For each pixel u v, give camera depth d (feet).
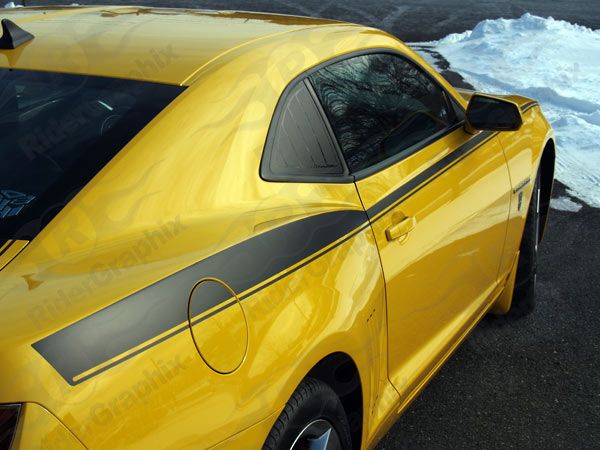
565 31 44.52
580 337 13.50
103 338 5.09
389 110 9.39
